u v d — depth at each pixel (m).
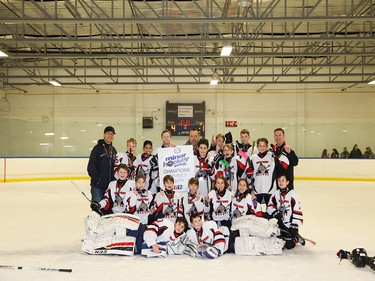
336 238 6.34
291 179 5.95
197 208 5.52
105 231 5.30
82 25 13.59
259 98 19.88
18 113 19.48
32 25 13.55
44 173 17.45
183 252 5.25
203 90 19.95
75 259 5.02
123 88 19.95
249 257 5.12
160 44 15.99
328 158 17.88
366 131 19.09
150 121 19.75
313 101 19.72
